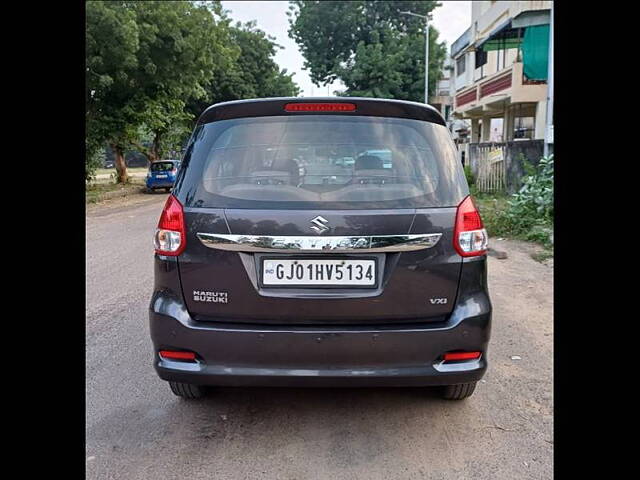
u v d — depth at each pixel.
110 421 3.10
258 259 2.66
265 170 2.80
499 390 3.47
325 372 2.63
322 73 39.56
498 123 28.25
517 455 2.75
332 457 2.75
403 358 2.65
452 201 2.75
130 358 4.02
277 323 2.68
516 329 4.61
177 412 3.21
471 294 2.73
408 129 2.90
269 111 2.91
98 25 17.84
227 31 25.66
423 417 3.13
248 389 3.49
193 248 2.71
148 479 2.58
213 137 2.91
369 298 2.64
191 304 2.73
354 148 2.83
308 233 2.61
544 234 8.07
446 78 45.09
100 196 19.94
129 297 5.75
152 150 27.88
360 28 38.62
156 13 20.06
